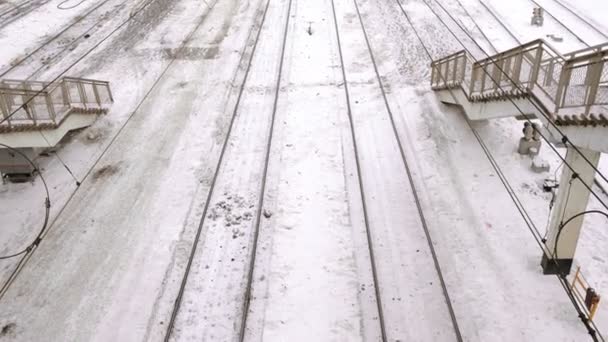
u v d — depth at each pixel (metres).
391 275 11.09
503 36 23.08
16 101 13.80
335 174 14.64
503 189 13.73
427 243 11.93
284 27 25.34
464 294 10.55
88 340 9.85
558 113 9.45
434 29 24.09
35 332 10.07
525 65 11.31
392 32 24.22
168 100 19.17
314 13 26.95
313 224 12.72
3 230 13.05
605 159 15.27
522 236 12.03
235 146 16.14
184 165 15.28
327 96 19.16
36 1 29.28
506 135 16.27
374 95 19.02
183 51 23.25
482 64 13.88
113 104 19.08
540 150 15.60
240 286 10.92
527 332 9.65
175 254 11.84
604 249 11.64
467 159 15.12
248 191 13.98
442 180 14.17
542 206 12.99
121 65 22.20
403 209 13.10
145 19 26.91
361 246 11.96
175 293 10.80
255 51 23.03
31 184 14.80
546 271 10.85
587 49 8.47
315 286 10.88
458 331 9.54
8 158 14.44
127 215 13.25
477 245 11.84
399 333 9.73
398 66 21.11
